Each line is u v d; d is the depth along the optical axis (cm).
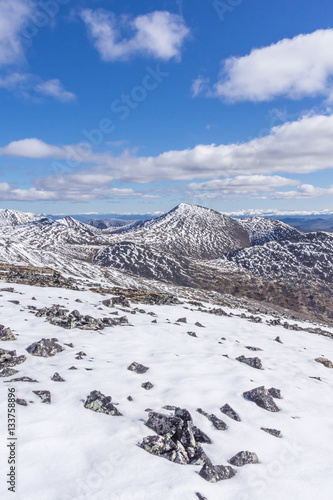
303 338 3288
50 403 979
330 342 3384
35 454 705
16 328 1814
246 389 1451
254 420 1181
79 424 880
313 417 1316
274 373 1808
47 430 810
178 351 1902
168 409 1103
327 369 2138
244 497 736
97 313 2561
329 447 1092
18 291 3117
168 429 940
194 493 695
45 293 3222
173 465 793
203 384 1413
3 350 1346
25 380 1122
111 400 1080
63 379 1193
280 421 1214
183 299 5172
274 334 3153
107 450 785
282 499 757
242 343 2441
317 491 816
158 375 1442
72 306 2670
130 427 924
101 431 867
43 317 2139
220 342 2319
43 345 1470
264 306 15850
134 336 2091
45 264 16038
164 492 669
